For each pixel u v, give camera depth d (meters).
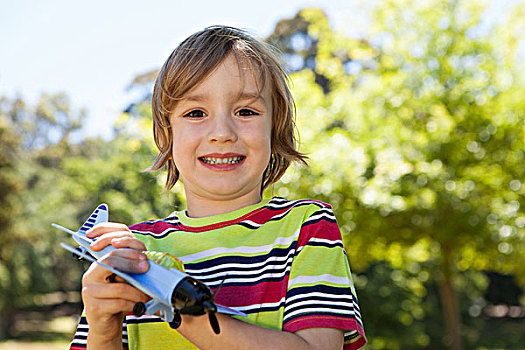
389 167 8.33
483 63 8.77
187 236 1.37
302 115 8.56
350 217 8.27
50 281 27.03
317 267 1.24
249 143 1.34
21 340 21.70
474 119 8.52
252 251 1.30
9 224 21.73
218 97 1.33
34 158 31.89
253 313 1.23
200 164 1.36
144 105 7.87
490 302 25.88
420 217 8.52
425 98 8.73
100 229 1.19
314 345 1.13
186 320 1.06
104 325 1.11
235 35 1.43
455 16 8.82
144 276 1.04
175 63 1.37
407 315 13.27
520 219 8.52
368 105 8.88
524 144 8.49
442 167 8.48
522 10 8.74
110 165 9.52
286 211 1.36
